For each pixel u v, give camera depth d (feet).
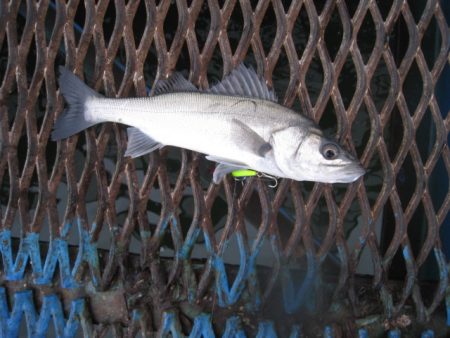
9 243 1.71
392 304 1.74
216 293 1.70
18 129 1.67
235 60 1.65
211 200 1.69
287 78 1.90
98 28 1.65
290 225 1.92
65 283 1.70
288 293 1.72
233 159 1.55
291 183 1.69
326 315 1.73
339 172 1.53
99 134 1.72
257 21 1.65
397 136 1.88
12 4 1.66
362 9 1.66
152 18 1.65
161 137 1.58
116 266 1.70
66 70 1.59
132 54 1.65
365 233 1.71
